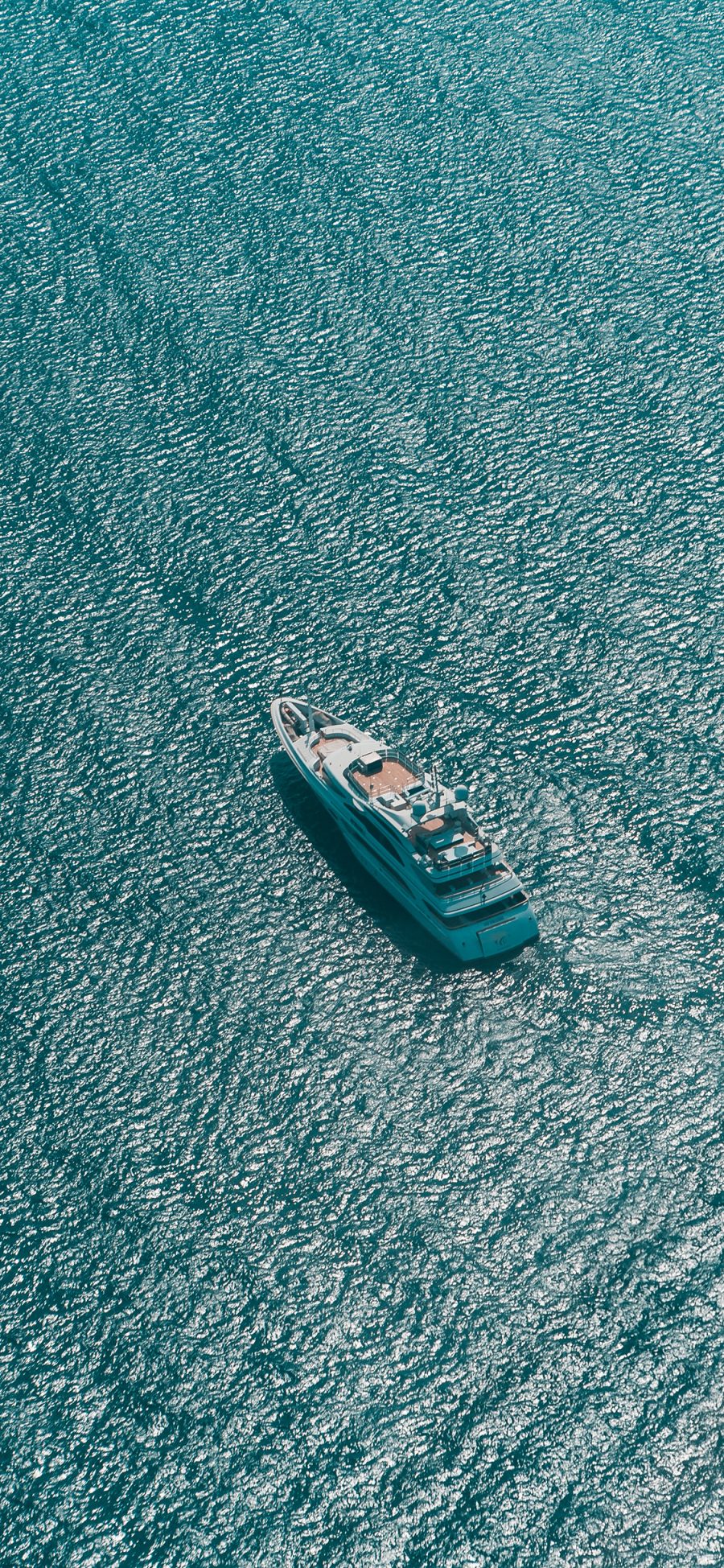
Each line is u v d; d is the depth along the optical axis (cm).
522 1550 6172
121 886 8631
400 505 10694
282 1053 7825
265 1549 6212
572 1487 6331
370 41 14950
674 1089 7581
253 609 10069
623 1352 6694
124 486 10944
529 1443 6456
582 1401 6562
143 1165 7419
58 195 13388
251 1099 7650
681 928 8244
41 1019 8031
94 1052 7881
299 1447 6488
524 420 11275
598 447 11044
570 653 9688
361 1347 6762
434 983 8081
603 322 12031
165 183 13450
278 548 10456
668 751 9094
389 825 8250
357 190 13300
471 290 12350
